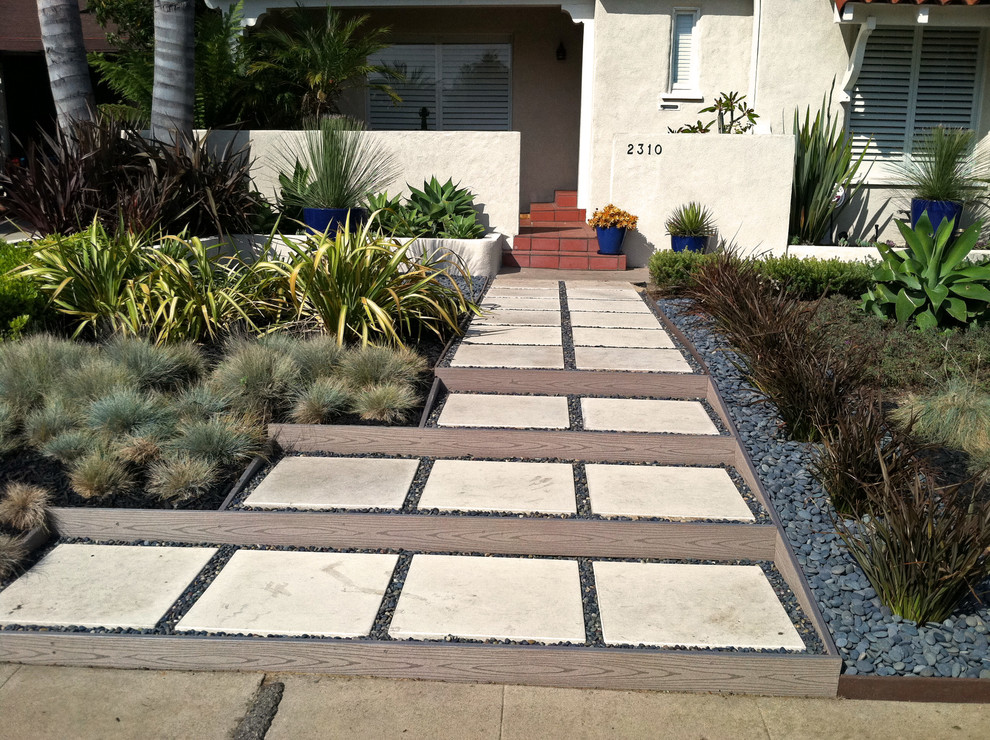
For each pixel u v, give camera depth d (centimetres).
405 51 1340
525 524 400
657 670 325
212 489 434
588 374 570
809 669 320
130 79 1108
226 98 1130
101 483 423
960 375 586
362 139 1045
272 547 408
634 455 484
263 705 315
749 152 1006
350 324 630
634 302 828
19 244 721
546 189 1366
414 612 351
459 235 976
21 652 337
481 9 1310
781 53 1103
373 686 328
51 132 1419
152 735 299
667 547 400
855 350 602
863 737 301
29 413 497
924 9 1043
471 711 314
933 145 1049
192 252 715
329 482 448
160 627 340
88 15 1392
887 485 360
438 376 574
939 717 311
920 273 715
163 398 509
